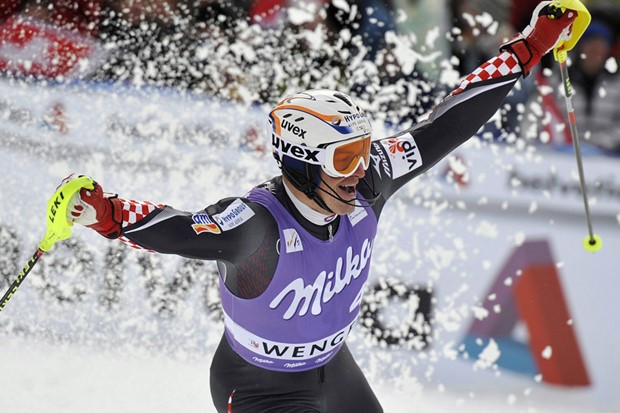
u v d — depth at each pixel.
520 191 17.80
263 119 18.42
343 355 10.01
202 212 8.44
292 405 9.32
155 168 18.22
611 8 19.69
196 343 16.83
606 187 17.78
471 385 16.48
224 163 18.09
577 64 19.62
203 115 18.52
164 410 14.84
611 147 18.77
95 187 7.75
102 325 17.27
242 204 8.48
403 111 18.62
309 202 8.57
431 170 17.86
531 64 10.11
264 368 9.32
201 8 19.97
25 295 17.72
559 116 19.39
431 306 17.03
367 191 9.23
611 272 17.19
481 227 17.08
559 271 17.33
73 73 19.38
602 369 16.64
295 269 8.53
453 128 9.88
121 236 7.90
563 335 16.92
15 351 16.67
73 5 19.77
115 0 20.02
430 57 17.50
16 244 18.17
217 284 16.84
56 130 18.72
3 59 19.56
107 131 18.55
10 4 20.08
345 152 8.30
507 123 19.06
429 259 17.25
